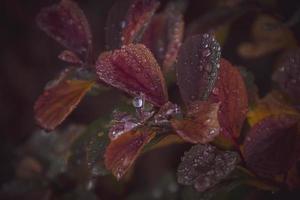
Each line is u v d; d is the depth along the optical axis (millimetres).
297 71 341
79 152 381
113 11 346
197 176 300
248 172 326
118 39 343
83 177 436
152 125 298
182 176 301
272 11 416
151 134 300
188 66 308
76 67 341
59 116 325
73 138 443
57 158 457
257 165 316
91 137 338
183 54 310
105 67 303
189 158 304
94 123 356
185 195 347
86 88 330
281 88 345
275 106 346
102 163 322
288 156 315
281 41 415
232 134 314
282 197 327
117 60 303
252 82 355
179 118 294
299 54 341
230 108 313
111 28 345
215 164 302
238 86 312
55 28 345
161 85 302
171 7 384
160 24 371
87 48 342
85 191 429
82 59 342
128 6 344
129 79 303
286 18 416
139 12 341
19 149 484
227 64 312
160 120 297
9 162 480
